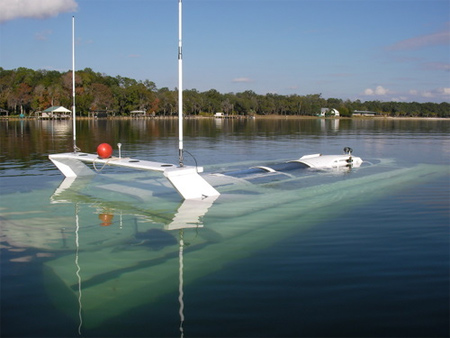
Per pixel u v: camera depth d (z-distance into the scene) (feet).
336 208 26.94
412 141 96.32
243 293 14.26
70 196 30.86
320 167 42.93
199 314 12.82
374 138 108.17
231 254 18.19
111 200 29.35
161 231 21.76
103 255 18.07
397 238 20.49
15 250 18.71
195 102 499.92
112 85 451.12
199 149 75.20
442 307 13.24
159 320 12.48
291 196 30.22
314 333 11.75
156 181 36.55
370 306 13.29
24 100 368.68
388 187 34.14
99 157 35.37
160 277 15.66
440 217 24.73
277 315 12.73
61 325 12.21
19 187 34.45
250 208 26.76
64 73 420.36
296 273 15.98
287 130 159.33
